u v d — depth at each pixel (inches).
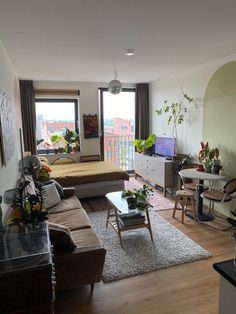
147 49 125.2
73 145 232.5
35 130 213.2
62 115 231.5
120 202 122.6
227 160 146.9
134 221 114.8
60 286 79.0
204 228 134.3
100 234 127.1
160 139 208.4
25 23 90.1
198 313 75.9
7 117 109.5
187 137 185.2
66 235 76.7
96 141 238.8
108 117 244.1
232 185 127.4
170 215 152.4
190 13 83.9
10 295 48.4
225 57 142.7
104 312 76.7
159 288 87.3
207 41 113.9
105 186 182.9
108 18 87.1
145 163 216.7
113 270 96.3
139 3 76.0
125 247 113.7
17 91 183.3
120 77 207.8
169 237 123.0
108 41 112.1
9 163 108.9
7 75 126.9
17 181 132.0
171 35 105.3
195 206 150.8
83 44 115.6
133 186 217.3
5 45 113.7
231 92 140.9
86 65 158.4
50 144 230.1
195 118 174.6
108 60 146.6
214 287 87.4
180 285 88.7
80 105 228.4
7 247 57.0
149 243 117.1
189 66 168.2
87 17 86.0
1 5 75.6
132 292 85.4
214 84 153.5
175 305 79.2
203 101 164.9
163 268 98.2
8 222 74.4
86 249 78.8
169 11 82.0
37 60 142.8
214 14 84.7
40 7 77.7
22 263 50.7
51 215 113.7
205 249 112.4
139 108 242.1
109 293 85.0
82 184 174.4
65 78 205.6
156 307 78.5
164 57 142.2
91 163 216.4
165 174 184.5
